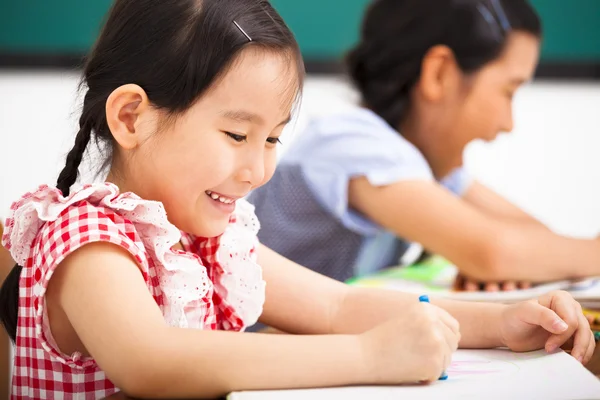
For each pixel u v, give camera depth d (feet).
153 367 3.15
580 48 17.93
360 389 3.20
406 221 6.40
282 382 3.19
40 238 3.55
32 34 17.07
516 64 6.79
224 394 3.19
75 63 4.65
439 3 6.76
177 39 3.60
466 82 6.75
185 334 3.22
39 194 3.62
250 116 3.58
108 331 3.20
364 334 3.34
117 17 3.77
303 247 6.72
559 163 16.52
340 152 6.62
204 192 3.70
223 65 3.53
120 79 3.70
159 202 3.58
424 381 3.30
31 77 17.20
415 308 3.38
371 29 7.13
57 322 3.49
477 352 3.91
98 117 3.78
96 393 3.64
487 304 4.08
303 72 3.80
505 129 6.91
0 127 15.62
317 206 6.65
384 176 6.45
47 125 15.67
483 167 16.43
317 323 4.33
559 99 18.19
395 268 6.78
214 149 3.58
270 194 6.86
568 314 3.86
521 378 3.38
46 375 3.69
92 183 3.62
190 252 4.17
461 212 6.35
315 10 17.39
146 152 3.67
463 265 6.27
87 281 3.28
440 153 6.98
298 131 14.88
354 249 6.74
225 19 3.59
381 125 6.75
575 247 6.38
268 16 3.70
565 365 3.56
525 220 8.03
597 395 3.10
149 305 3.28
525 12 6.82
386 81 6.95
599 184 15.93
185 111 3.57
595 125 17.48
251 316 4.16
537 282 6.29
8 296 4.02
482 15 6.70
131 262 3.38
